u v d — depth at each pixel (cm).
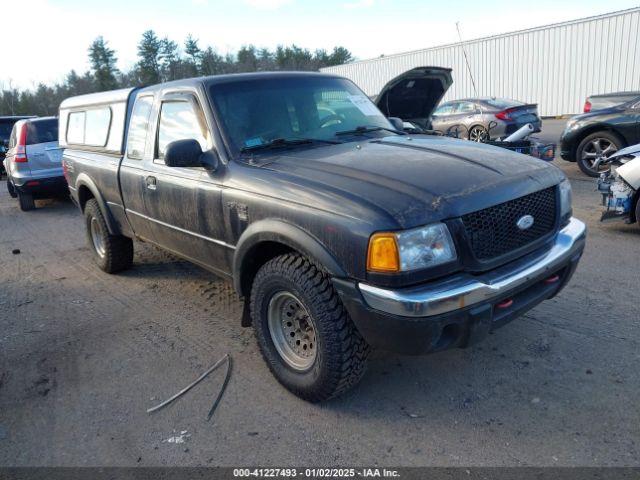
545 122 2225
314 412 323
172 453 294
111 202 534
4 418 337
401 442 291
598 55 2200
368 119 443
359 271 273
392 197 277
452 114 1617
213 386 359
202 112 390
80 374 386
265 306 339
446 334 279
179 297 527
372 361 376
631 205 609
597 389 324
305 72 454
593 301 445
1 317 504
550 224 328
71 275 624
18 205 1191
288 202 308
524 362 360
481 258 284
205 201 376
